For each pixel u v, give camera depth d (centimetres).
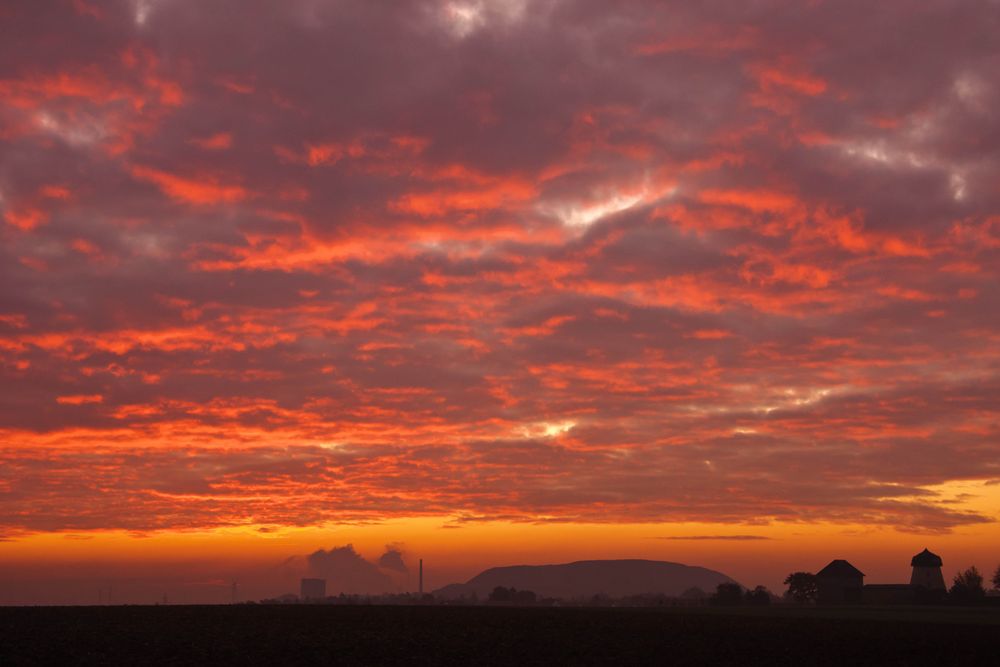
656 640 6638
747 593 17238
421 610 9975
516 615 9331
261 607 9588
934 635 7406
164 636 5994
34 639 5631
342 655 5356
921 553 17775
